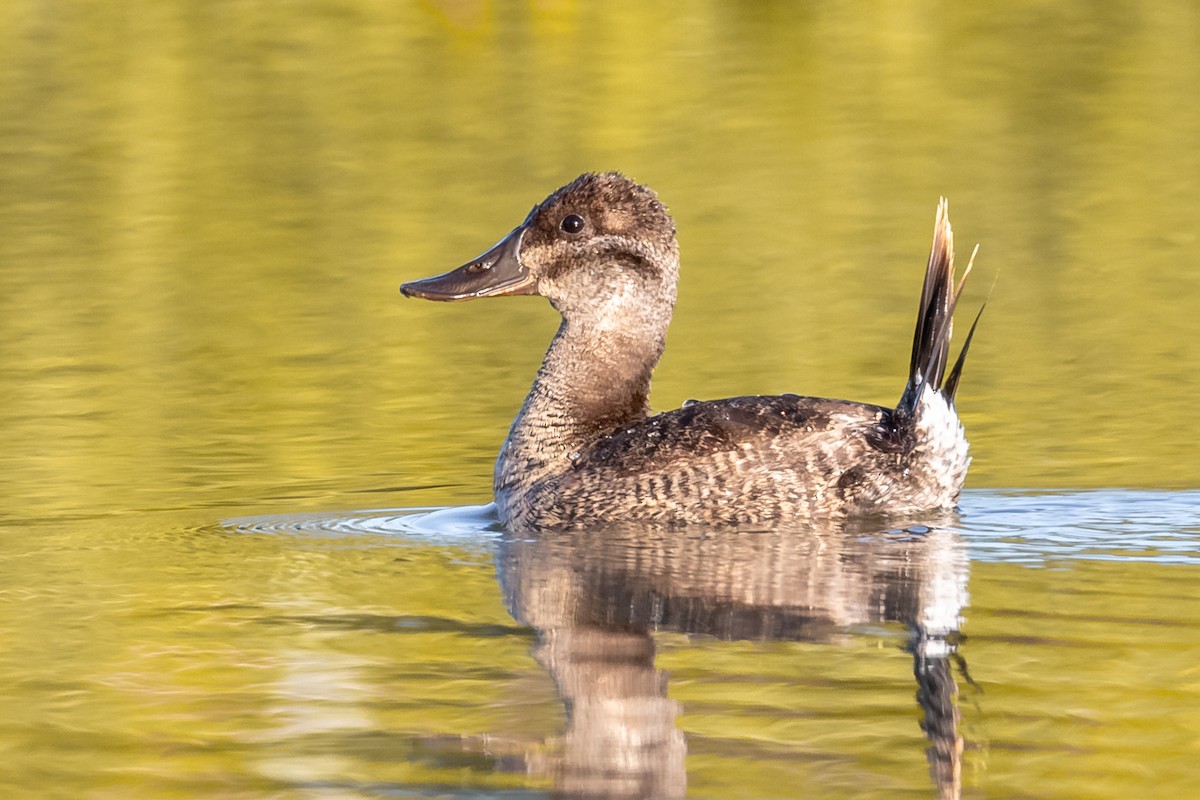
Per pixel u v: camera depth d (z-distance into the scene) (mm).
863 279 20500
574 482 11406
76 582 10047
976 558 10180
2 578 10172
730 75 33438
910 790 6703
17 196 25922
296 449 14094
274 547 10906
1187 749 7059
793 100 31516
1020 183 25516
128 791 6906
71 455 13906
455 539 11086
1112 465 13086
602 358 12062
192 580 10070
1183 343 17469
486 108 31094
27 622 9195
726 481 11055
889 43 36000
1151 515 11430
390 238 22953
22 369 17219
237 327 18984
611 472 11312
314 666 8367
